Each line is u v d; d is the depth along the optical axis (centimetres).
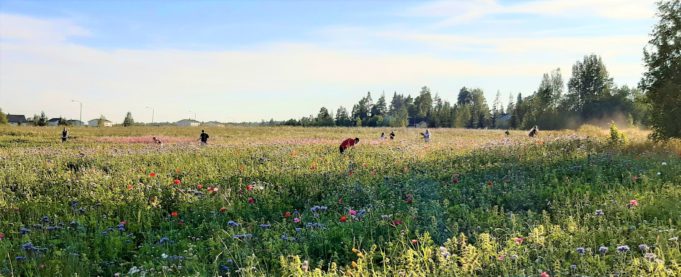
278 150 2392
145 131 5838
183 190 1138
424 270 611
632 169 1257
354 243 708
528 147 1981
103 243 784
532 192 1040
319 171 1487
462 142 3002
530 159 1588
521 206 982
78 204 1046
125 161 1859
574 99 10456
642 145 2052
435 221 774
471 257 600
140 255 718
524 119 9931
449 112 12350
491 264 600
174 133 5422
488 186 1098
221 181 1311
